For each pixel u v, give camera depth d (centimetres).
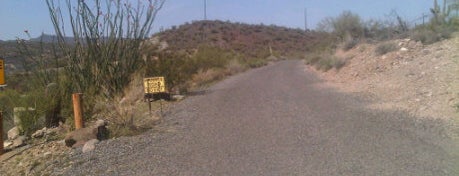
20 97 1555
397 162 793
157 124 1312
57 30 1870
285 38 11138
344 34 3372
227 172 808
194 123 1302
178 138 1117
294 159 855
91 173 872
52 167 945
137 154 984
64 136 1236
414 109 1218
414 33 2219
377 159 817
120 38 1986
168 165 882
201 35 9950
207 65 3388
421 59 1800
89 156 988
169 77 2105
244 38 10456
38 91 1519
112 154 992
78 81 1766
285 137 1038
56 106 1456
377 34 3067
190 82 2516
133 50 2038
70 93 1588
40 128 1400
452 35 1991
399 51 2070
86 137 1116
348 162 812
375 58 2198
